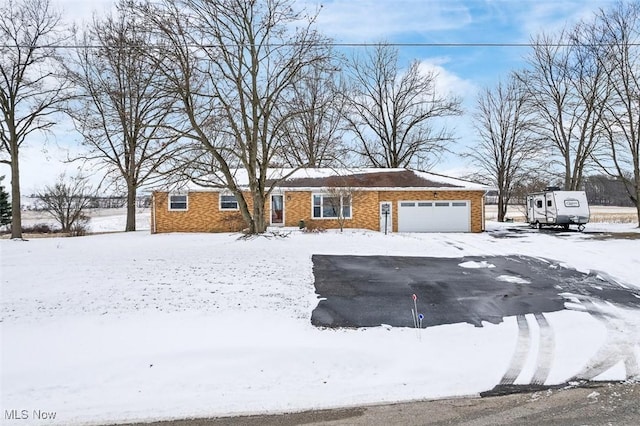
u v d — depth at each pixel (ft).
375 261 45.52
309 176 91.50
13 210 69.00
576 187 105.91
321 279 36.47
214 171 57.21
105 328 22.80
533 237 68.90
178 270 36.17
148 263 39.09
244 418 15.02
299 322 24.93
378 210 84.99
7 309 25.48
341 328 24.50
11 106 69.15
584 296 32.04
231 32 54.85
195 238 65.26
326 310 27.81
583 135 102.27
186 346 20.63
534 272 40.75
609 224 99.91
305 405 16.01
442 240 64.28
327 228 84.33
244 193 84.38
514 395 16.78
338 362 19.77
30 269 36.01
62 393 16.58
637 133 91.09
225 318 24.76
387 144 141.79
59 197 115.44
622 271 40.65
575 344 22.26
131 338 21.53
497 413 15.20
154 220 84.64
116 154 84.38
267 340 21.66
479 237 69.31
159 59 49.85
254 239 56.24
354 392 17.11
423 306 29.37
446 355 20.90
